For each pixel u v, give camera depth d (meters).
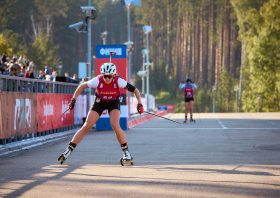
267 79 85.06
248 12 82.81
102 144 13.47
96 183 7.04
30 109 14.04
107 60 20.31
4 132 11.93
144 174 7.87
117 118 8.98
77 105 20.77
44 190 6.52
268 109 87.06
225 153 10.95
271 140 14.37
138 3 36.81
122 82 8.95
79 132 9.15
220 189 6.52
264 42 83.25
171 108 70.00
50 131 16.41
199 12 117.31
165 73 148.38
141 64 158.25
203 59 123.38
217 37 108.94
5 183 7.07
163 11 136.75
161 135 16.75
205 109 109.56
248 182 7.04
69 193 6.30
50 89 16.56
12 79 12.61
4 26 94.88
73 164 9.17
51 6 105.81
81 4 125.44
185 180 7.25
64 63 126.31
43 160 9.84
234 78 114.44
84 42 135.62
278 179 7.29
